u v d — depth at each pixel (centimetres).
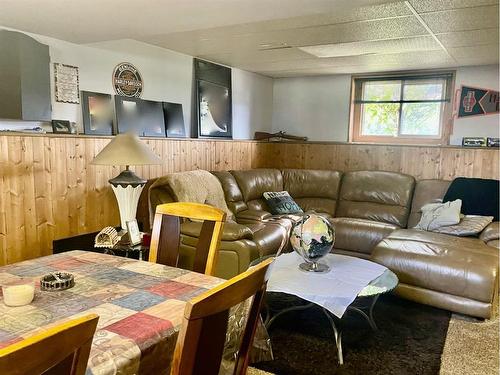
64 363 63
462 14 290
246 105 562
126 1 229
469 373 219
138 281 148
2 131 271
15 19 265
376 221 441
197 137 469
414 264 307
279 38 371
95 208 337
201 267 181
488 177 455
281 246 382
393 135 552
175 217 190
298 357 234
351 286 241
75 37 316
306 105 603
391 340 256
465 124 501
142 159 279
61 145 307
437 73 512
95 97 353
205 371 86
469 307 288
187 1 229
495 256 303
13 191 277
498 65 477
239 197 443
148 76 407
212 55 454
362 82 566
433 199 441
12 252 279
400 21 310
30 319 113
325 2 229
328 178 508
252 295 99
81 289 138
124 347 98
